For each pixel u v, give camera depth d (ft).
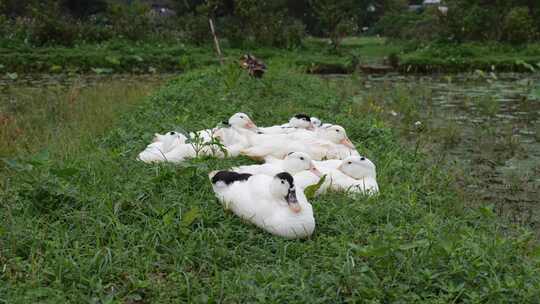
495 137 34.53
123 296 13.93
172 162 21.98
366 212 18.06
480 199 23.59
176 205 17.88
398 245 14.99
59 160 23.20
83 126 31.58
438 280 14.23
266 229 16.74
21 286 13.84
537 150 31.63
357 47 106.01
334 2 94.22
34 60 71.00
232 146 23.73
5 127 31.09
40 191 17.97
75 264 14.48
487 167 28.22
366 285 13.83
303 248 15.97
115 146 26.13
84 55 73.36
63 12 114.83
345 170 20.66
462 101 47.60
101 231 16.35
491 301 13.61
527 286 14.03
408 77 68.18
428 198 21.30
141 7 96.07
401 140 32.71
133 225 16.74
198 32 89.45
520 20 88.07
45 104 40.73
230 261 15.42
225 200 17.83
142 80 60.49
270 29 90.89
